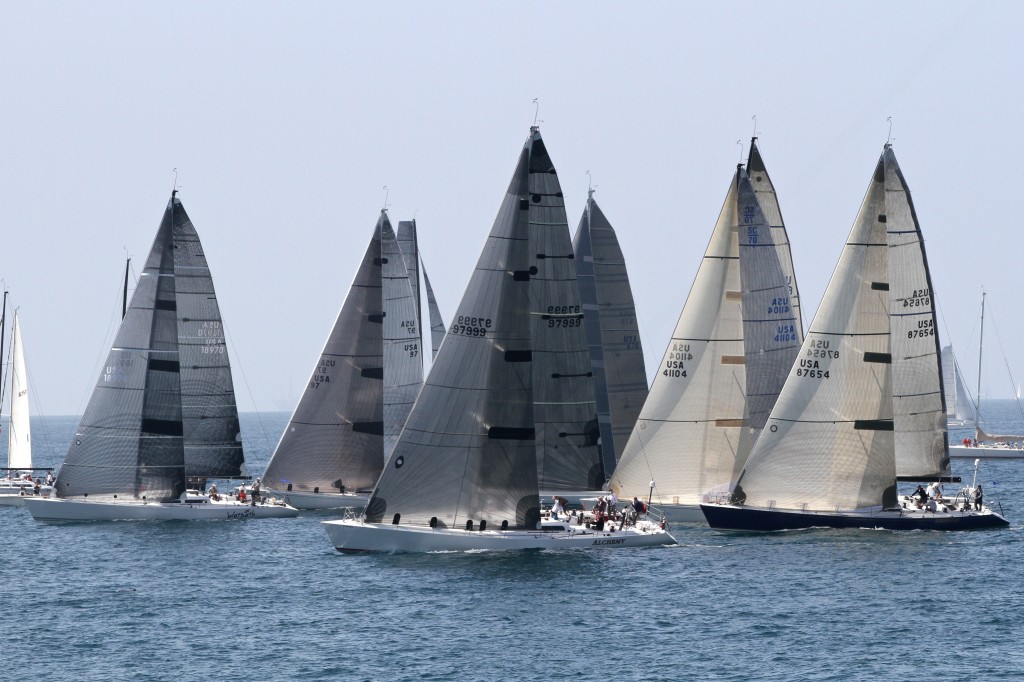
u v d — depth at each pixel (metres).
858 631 194.75
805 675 172.75
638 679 171.25
